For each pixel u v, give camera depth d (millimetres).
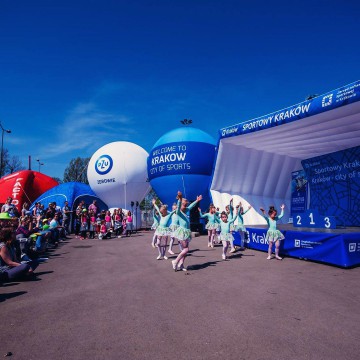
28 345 3105
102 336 3297
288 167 15430
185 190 17938
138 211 23797
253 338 3178
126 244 12859
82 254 9914
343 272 6453
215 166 13930
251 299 4547
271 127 10422
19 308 4328
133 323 3656
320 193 13781
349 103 7707
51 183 26750
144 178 23156
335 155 13188
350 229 9062
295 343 3049
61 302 4586
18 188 24188
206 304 4340
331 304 4285
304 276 6090
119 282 5809
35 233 9539
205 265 7406
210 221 11344
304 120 9406
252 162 14430
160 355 2840
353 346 2975
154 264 7676
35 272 6965
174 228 9094
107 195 22891
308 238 7867
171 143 18406
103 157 22812
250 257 8617
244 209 14539
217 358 2762
